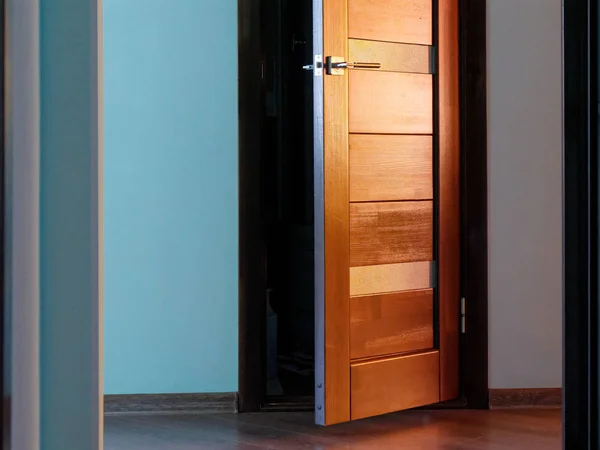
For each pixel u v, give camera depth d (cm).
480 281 345
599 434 148
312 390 377
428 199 339
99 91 94
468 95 344
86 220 92
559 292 350
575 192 148
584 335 149
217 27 343
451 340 344
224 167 344
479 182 345
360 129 319
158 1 341
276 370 408
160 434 311
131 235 343
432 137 340
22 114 85
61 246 92
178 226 344
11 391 82
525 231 349
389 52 325
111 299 343
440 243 339
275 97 476
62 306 92
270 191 469
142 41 341
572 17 147
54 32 91
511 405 348
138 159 342
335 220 310
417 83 334
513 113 348
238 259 342
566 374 150
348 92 313
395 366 325
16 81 84
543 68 348
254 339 342
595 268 147
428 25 336
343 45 311
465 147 344
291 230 462
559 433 309
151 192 343
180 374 345
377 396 320
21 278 84
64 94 91
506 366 349
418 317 337
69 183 92
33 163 87
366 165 321
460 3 343
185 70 343
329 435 309
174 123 343
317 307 308
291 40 475
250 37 339
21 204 84
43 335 91
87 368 92
